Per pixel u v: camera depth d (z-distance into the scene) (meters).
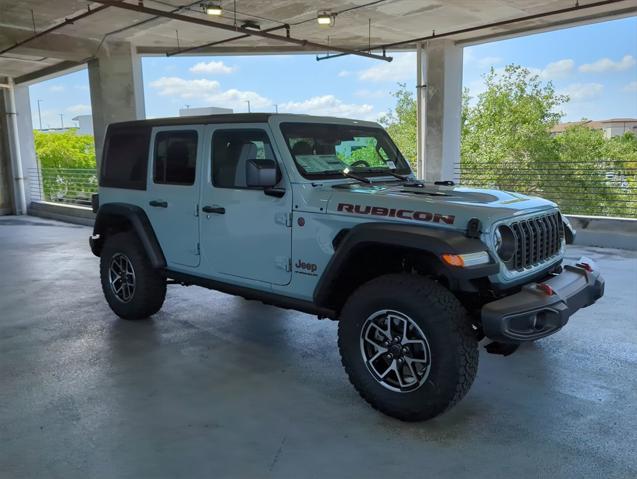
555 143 20.94
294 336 4.45
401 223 2.92
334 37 11.44
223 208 3.79
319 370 3.72
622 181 9.53
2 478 2.45
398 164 4.23
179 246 4.22
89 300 5.74
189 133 4.05
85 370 3.73
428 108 11.50
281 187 3.43
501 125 21.06
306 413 3.08
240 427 2.92
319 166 3.54
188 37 11.39
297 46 12.55
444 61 11.19
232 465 2.55
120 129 4.75
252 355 4.01
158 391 3.38
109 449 2.70
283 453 2.65
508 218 2.87
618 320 4.63
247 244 3.68
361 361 3.03
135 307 4.71
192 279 4.20
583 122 23.95
